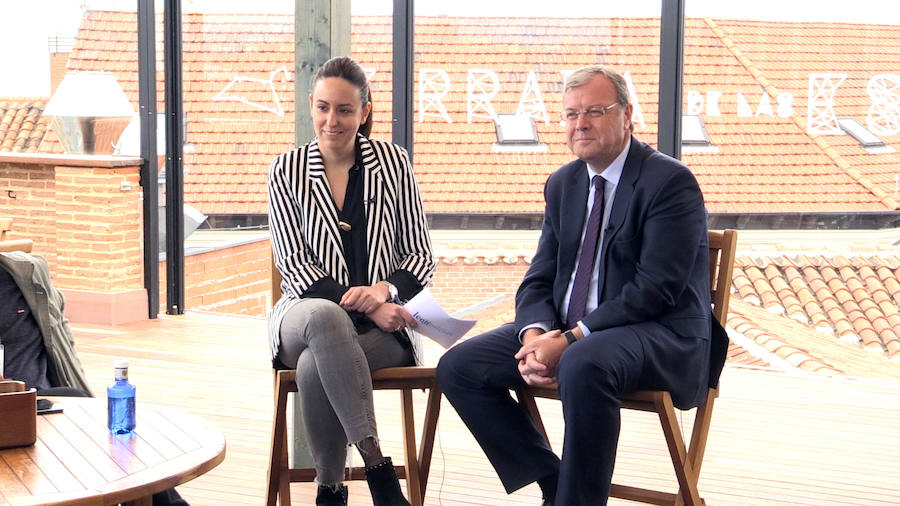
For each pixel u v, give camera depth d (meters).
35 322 3.14
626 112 2.91
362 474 3.05
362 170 3.11
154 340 5.84
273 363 3.00
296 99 3.48
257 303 6.45
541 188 6.02
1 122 6.47
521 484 2.89
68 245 6.30
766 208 6.23
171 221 6.49
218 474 3.58
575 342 2.74
